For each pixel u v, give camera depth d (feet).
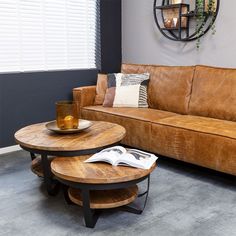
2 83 10.84
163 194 7.59
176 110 10.67
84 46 13.39
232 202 7.15
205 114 9.87
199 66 10.37
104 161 6.40
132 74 11.73
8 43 11.02
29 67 11.71
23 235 5.92
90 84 13.70
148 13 13.19
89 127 8.10
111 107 11.28
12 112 11.23
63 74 12.59
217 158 7.77
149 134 9.32
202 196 7.47
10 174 8.92
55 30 12.26
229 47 10.69
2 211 6.83
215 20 10.92
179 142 8.54
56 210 6.86
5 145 11.15
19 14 11.14
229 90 9.37
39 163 8.20
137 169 6.08
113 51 14.51
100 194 6.43
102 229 6.10
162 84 11.13
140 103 11.23
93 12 13.47
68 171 6.02
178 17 11.75
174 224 6.25
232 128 8.06
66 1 12.42
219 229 6.06
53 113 12.46
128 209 6.70
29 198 7.44
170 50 12.63
